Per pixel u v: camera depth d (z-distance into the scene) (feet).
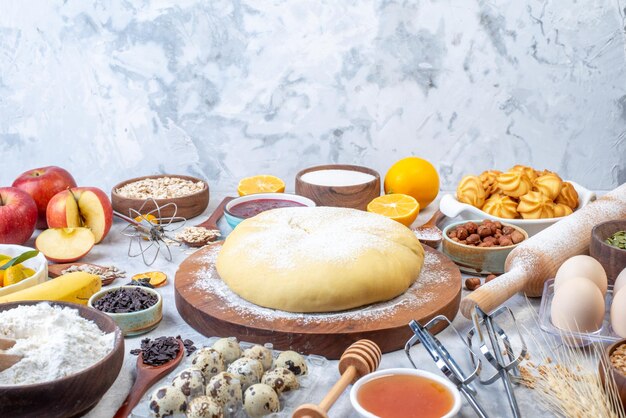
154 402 3.19
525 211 5.14
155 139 7.04
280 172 7.09
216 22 6.67
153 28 6.72
